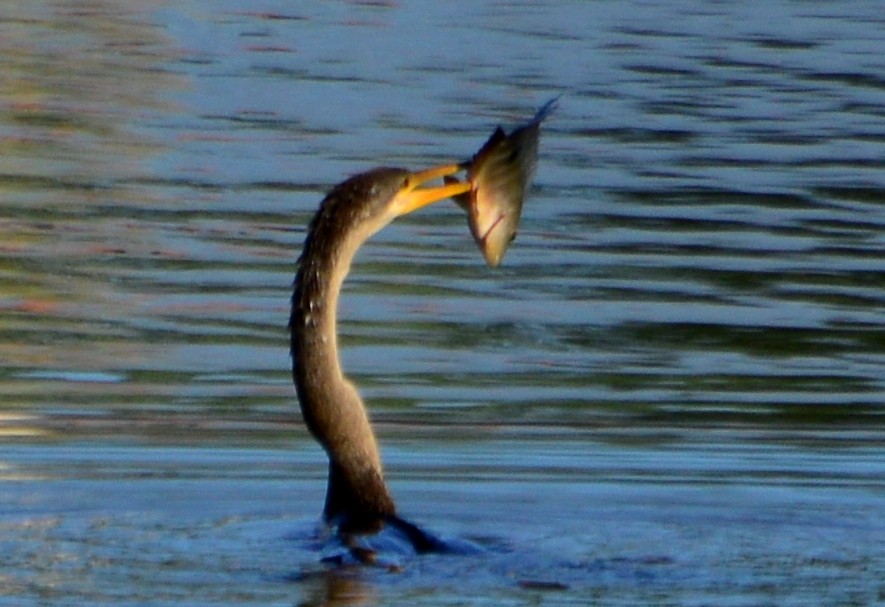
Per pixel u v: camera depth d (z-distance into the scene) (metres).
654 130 21.59
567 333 14.12
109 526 8.48
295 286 8.45
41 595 7.18
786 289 15.27
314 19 29.53
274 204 17.97
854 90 24.28
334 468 8.41
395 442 10.96
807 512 9.07
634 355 13.59
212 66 25.52
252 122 21.86
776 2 31.47
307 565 7.71
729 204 18.09
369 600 7.14
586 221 17.34
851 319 14.45
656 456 10.61
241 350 13.56
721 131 21.55
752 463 10.40
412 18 29.67
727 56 26.56
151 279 15.38
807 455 10.66
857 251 16.36
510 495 9.43
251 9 30.48
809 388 12.76
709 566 7.82
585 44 27.42
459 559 7.85
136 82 24.27
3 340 13.68
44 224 16.97
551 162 19.78
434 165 19.56
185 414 11.71
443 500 9.30
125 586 7.32
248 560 7.77
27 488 9.41
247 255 16.12
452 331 14.09
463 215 17.59
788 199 18.30
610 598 7.26
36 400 12.06
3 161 19.39
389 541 8.03
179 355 13.41
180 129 21.36
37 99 22.70
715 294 15.11
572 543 8.23
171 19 29.38
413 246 16.39
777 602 7.23
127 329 14.03
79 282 15.21
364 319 14.30
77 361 13.13
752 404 12.28
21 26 28.08
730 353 13.66
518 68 25.50
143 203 17.91
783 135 21.36
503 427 11.49
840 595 7.34
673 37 28.06
